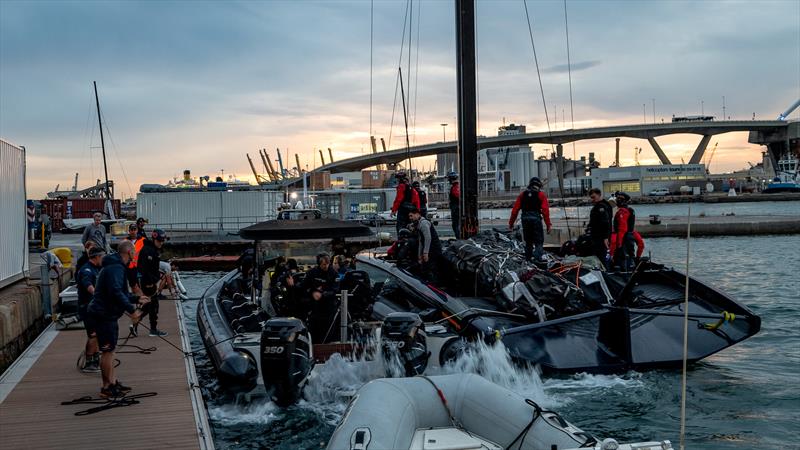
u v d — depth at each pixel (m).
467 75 12.61
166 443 6.09
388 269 9.89
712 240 38.41
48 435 6.32
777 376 8.93
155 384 8.20
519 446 5.07
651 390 8.06
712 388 8.27
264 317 9.93
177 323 12.80
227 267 29.20
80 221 51.09
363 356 7.83
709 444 6.59
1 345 9.56
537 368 8.03
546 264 10.24
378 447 4.58
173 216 42.56
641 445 4.46
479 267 9.34
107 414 6.97
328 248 10.98
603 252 10.94
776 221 41.78
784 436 6.77
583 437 4.79
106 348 7.48
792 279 20.28
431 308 8.98
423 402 5.41
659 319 9.04
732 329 8.92
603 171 164.75
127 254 7.67
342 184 92.19
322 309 8.69
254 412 7.56
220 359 7.75
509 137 165.00
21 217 14.57
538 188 10.77
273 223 9.25
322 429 7.02
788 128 197.88
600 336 8.59
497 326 8.30
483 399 5.39
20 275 14.39
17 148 14.30
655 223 41.94
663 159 186.75
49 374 8.78
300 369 7.22
